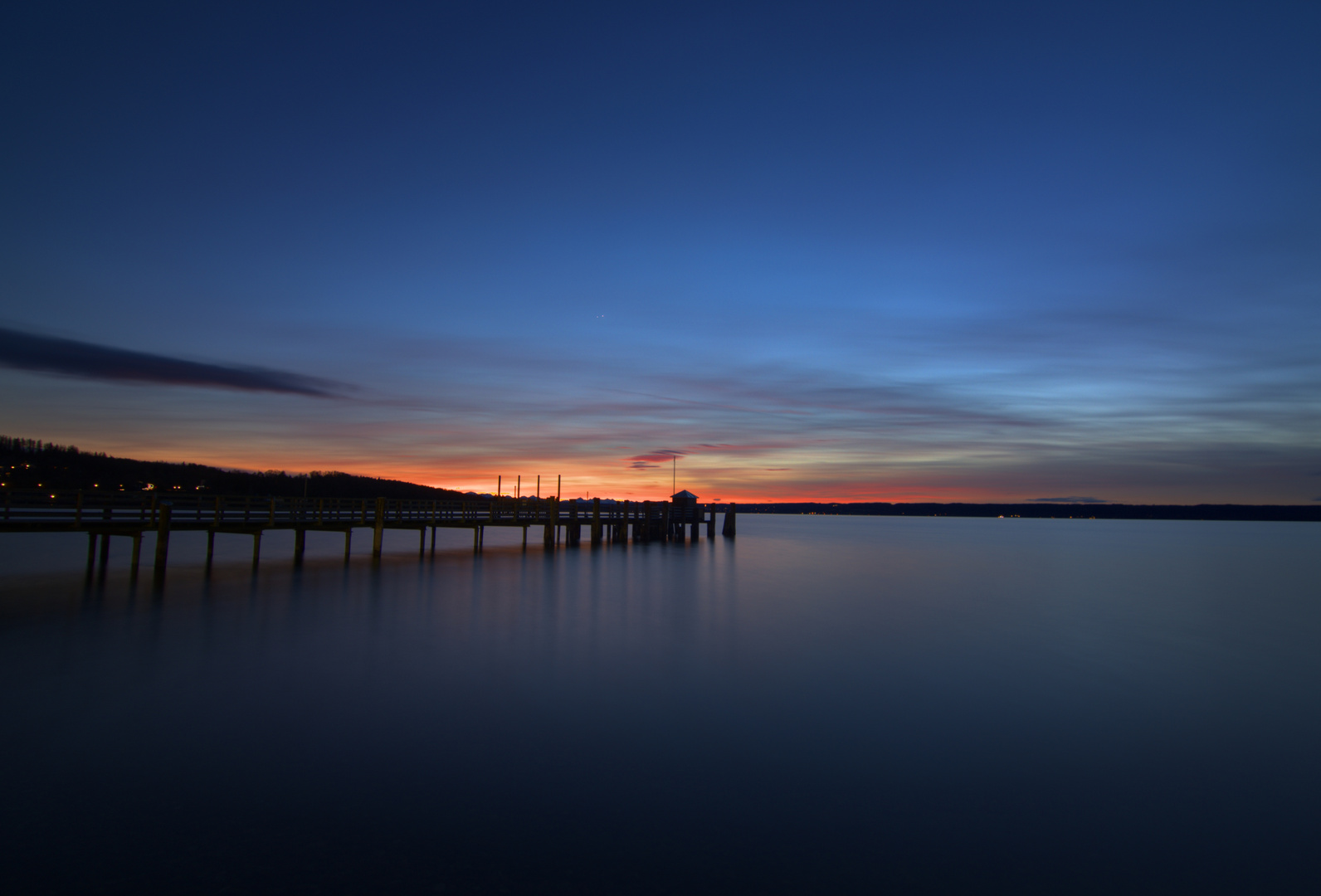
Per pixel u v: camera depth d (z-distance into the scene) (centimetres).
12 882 664
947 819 864
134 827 776
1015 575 3997
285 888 670
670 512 6119
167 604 2045
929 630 2128
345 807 841
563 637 1831
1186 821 875
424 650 1622
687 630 2000
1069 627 2241
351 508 3266
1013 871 748
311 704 1211
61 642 1570
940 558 5381
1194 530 16912
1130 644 1983
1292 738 1193
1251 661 1788
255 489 9556
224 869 697
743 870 731
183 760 961
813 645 1850
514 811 850
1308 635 2172
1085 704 1367
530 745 1064
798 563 4431
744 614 2319
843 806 889
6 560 3073
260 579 2589
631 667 1542
